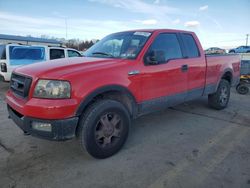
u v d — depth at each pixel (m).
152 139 3.71
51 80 2.56
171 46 3.94
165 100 3.79
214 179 2.59
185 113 5.21
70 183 2.51
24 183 2.49
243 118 4.87
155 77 3.51
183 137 3.81
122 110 3.11
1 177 2.59
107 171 2.75
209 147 3.42
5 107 5.53
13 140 3.58
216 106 5.40
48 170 2.76
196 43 4.50
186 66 4.08
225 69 5.30
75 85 2.60
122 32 4.12
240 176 2.65
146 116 4.95
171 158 3.08
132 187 2.45
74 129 2.65
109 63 3.09
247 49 31.95
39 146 3.38
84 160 3.00
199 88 4.55
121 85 3.03
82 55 3.97
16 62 8.01
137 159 3.05
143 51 3.40
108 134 3.01
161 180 2.58
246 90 7.81
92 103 2.87
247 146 3.46
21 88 2.86
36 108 2.50
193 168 2.82
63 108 2.51
